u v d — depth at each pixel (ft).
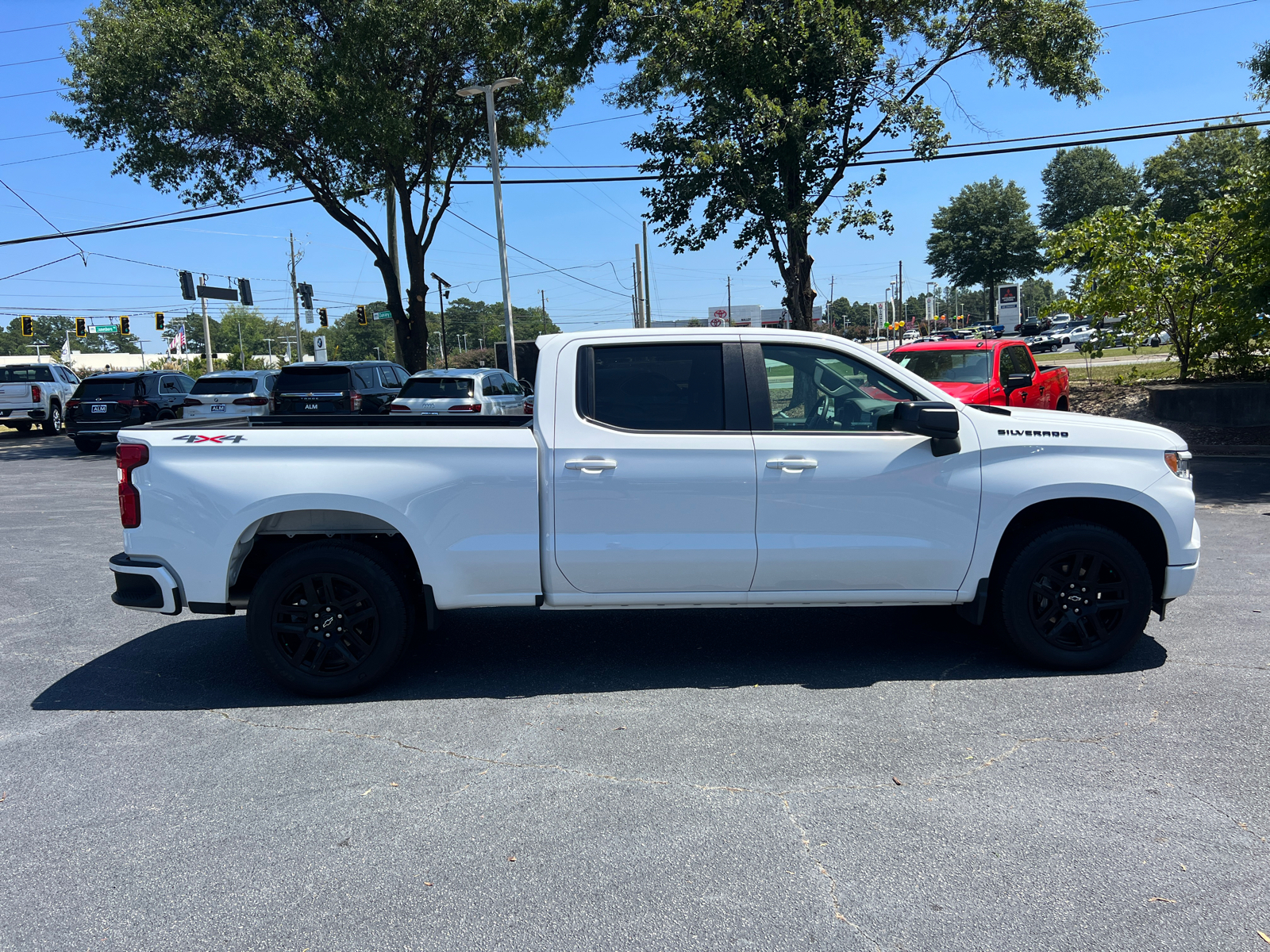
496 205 79.51
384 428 15.61
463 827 10.91
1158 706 14.10
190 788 12.16
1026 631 15.64
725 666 16.69
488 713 14.61
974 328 232.73
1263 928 8.60
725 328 15.81
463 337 429.38
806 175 60.64
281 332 462.19
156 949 8.70
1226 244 53.01
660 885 9.59
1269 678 15.21
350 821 11.13
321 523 15.61
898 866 9.83
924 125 58.39
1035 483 15.37
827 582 15.52
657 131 60.95
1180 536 15.65
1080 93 61.72
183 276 130.41
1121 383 63.82
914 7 61.26
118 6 75.56
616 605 15.55
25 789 12.20
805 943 8.54
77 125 74.69
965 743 12.95
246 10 72.90
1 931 9.04
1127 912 8.90
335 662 15.47
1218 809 10.85
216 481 15.03
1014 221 237.45
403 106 73.77
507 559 15.21
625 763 12.60
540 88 83.97
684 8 56.75
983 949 8.39
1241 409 50.31
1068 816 10.80
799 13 56.29
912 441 15.40
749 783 11.89
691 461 15.14
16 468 57.88
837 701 14.74
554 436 15.17
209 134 73.87
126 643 19.15
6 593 23.71
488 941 8.71
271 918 9.16
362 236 84.99
